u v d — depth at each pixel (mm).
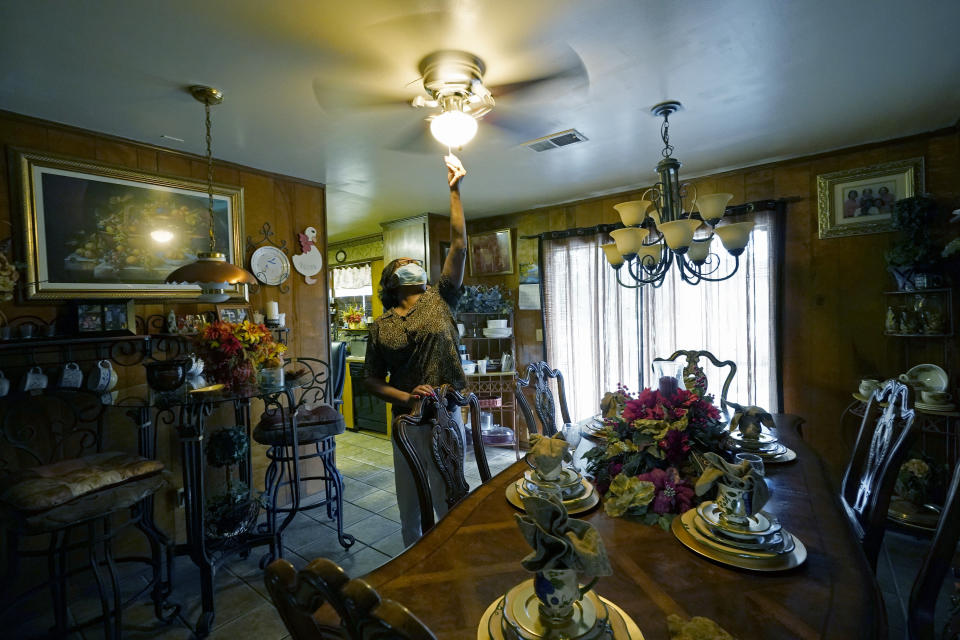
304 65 1698
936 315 2459
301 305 3174
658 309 3504
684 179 3354
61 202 2148
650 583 996
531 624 812
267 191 2990
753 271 3059
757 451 1816
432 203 3965
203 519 1952
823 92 2045
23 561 2045
